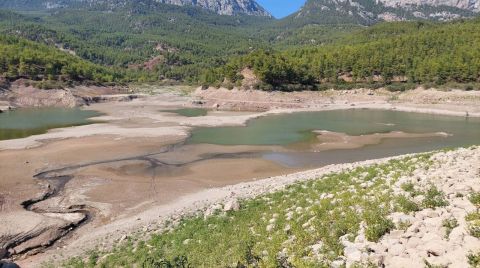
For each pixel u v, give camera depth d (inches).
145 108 4456.2
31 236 1157.7
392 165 1240.8
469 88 4505.4
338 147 2352.4
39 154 2091.5
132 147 2293.3
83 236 1168.8
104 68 7765.8
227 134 2770.7
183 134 2706.7
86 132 2743.6
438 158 1129.4
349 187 996.6
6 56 5162.4
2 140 2501.2
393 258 532.7
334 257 590.6
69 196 1492.4
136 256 933.2
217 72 5595.5
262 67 5078.7
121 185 1620.3
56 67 5546.3
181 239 983.6
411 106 4320.9
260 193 1278.3
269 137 2669.8
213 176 1750.7
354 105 4522.6
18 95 4697.3
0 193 1493.6
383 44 5910.4
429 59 5137.8
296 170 1839.3
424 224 592.1
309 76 5285.4
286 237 757.3
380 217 651.5
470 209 606.2
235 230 929.5
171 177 1736.0
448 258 491.2
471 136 2672.2
